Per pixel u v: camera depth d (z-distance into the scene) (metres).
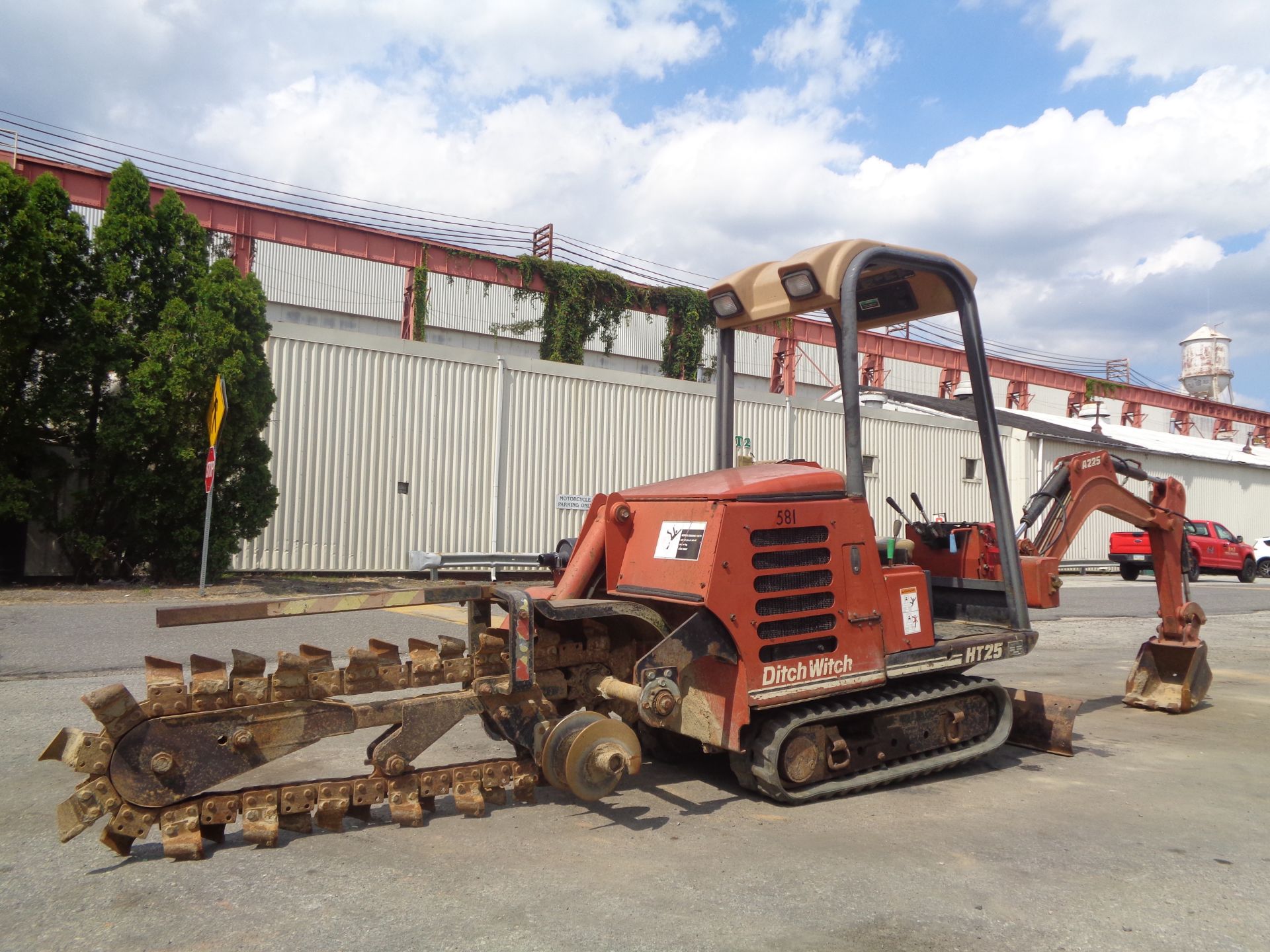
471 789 4.22
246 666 3.69
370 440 16.83
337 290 34.59
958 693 5.16
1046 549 6.49
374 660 3.91
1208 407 53.16
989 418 5.57
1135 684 7.40
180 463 13.89
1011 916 3.23
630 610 4.27
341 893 3.31
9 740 5.47
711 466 21.48
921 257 5.24
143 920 3.06
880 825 4.25
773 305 5.25
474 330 34.06
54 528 13.84
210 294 13.95
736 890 3.41
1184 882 3.60
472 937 2.97
